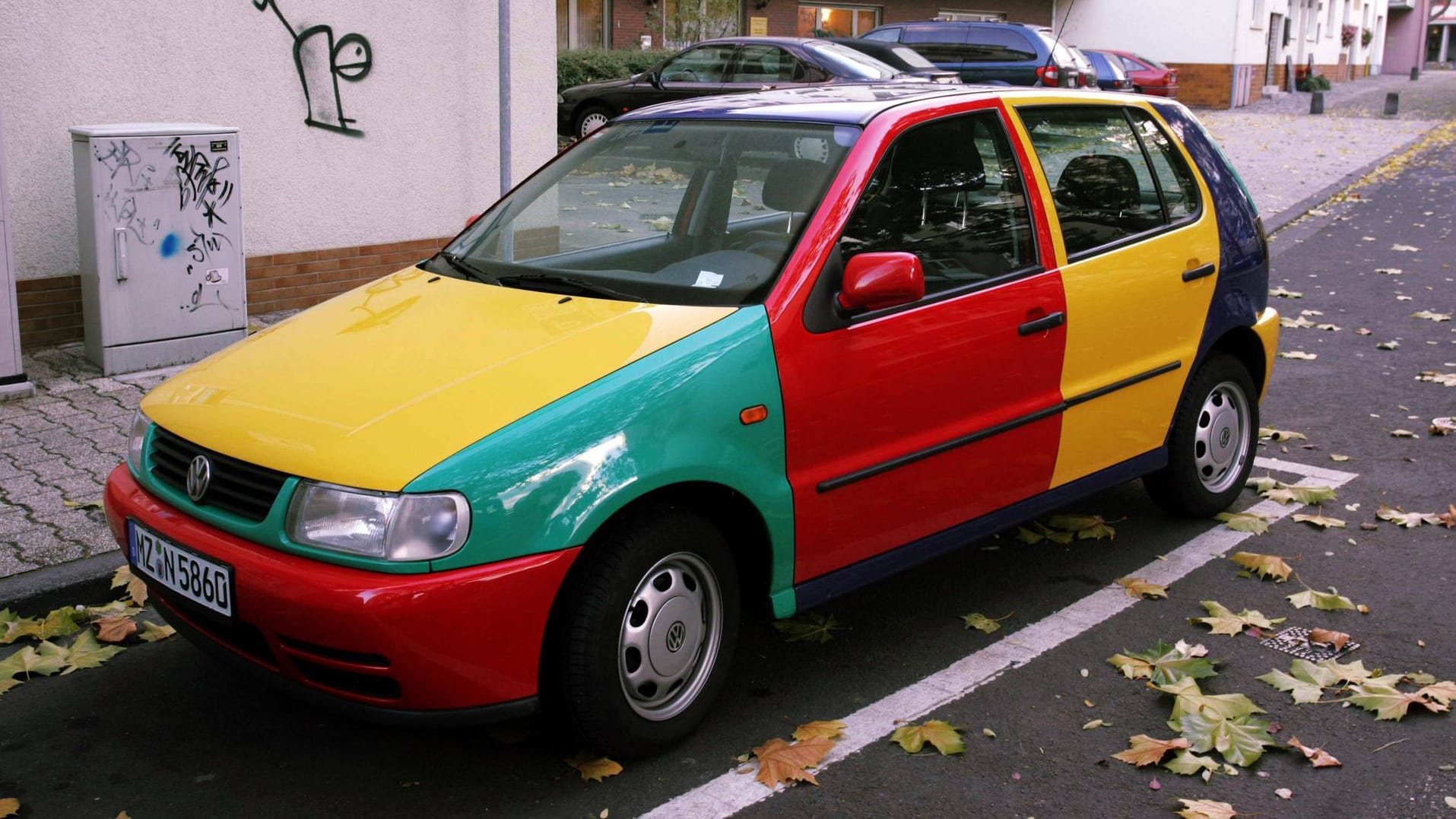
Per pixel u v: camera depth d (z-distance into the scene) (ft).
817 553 12.16
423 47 27.53
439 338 11.73
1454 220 47.37
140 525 11.28
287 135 25.68
